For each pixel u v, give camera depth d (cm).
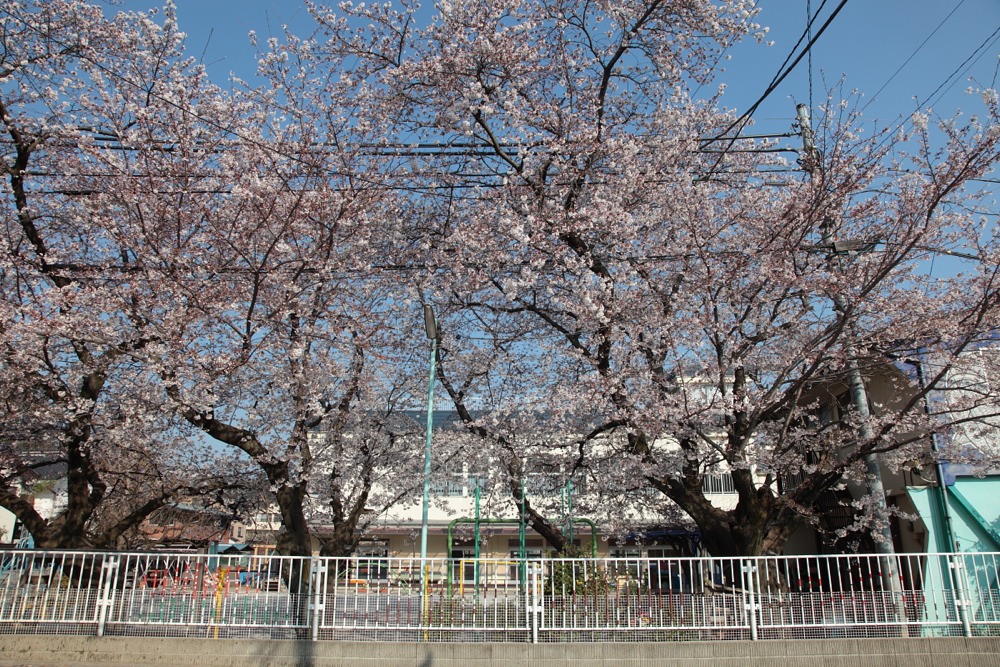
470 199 1170
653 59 1116
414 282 1162
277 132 1079
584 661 812
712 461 1091
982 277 962
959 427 946
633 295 1002
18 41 1091
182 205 1055
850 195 998
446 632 838
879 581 869
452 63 1087
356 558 881
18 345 980
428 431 1061
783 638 827
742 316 1006
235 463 1484
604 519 1406
